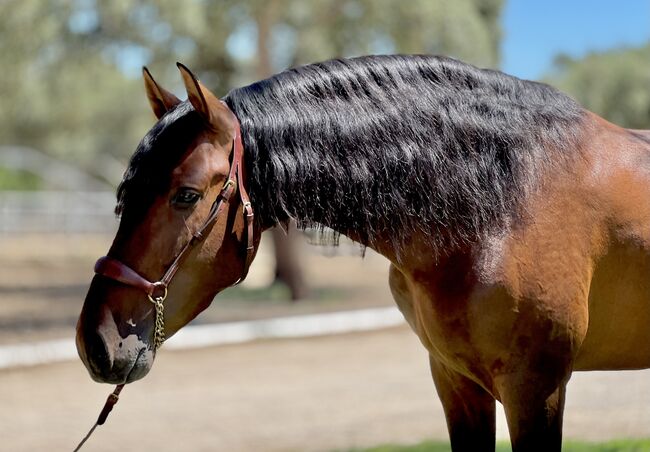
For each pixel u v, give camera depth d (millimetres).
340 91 2428
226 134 2273
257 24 11766
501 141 2436
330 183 2357
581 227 2406
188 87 2211
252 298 12836
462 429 2680
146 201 2195
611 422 5105
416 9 11477
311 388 6715
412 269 2475
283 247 12930
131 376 2193
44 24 11016
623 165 2510
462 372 2523
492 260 2355
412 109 2430
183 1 10609
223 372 7430
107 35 11227
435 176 2395
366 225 2424
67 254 19312
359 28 12008
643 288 2465
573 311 2361
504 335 2350
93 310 2178
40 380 7023
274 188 2312
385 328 10133
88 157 33469
